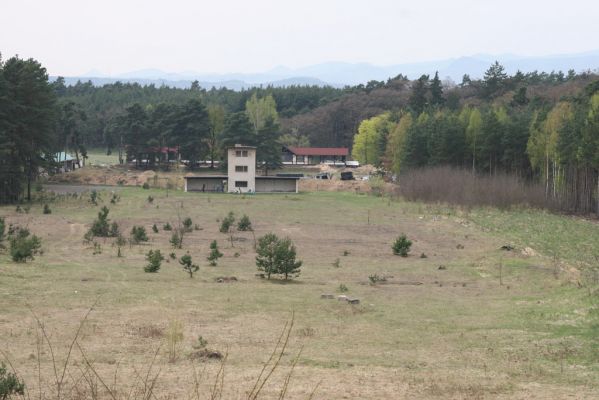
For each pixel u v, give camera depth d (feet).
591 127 328.70
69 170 554.05
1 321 99.50
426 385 69.77
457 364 82.79
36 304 114.11
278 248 159.02
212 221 288.92
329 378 71.97
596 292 130.93
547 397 65.72
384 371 77.20
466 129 461.78
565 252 214.90
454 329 106.11
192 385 65.10
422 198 387.14
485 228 274.57
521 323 110.52
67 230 246.68
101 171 533.55
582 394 67.21
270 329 102.47
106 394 59.67
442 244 234.38
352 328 105.40
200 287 140.56
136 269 162.71
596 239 247.29
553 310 119.85
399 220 303.48
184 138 565.53
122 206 340.59
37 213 297.53
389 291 145.69
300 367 78.13
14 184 347.97
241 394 62.34
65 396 57.36
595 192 358.02
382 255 208.85
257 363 79.36
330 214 324.60
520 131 432.66
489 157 449.48
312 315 115.14
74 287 132.77
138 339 91.25
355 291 143.23
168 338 90.22
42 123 350.23
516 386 70.69
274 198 406.62
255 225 277.85
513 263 185.68
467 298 138.41
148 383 65.00
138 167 581.94
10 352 80.12
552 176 390.21
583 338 96.53
